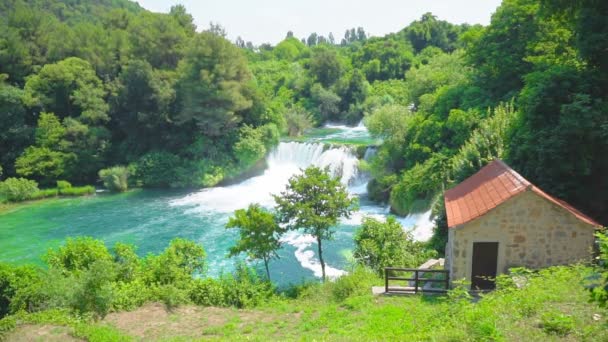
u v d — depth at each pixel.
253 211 22.19
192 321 17.58
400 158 39.41
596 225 15.19
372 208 38.41
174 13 73.56
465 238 15.87
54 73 55.72
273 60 130.75
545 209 15.36
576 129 18.91
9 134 52.56
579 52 22.20
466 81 40.88
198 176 51.16
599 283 6.76
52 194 46.78
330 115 88.06
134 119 56.41
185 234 34.69
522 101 22.98
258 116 58.69
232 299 19.97
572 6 23.00
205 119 53.50
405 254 21.81
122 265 21.47
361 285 18.91
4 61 59.59
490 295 12.99
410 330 12.55
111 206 42.94
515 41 35.16
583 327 9.17
